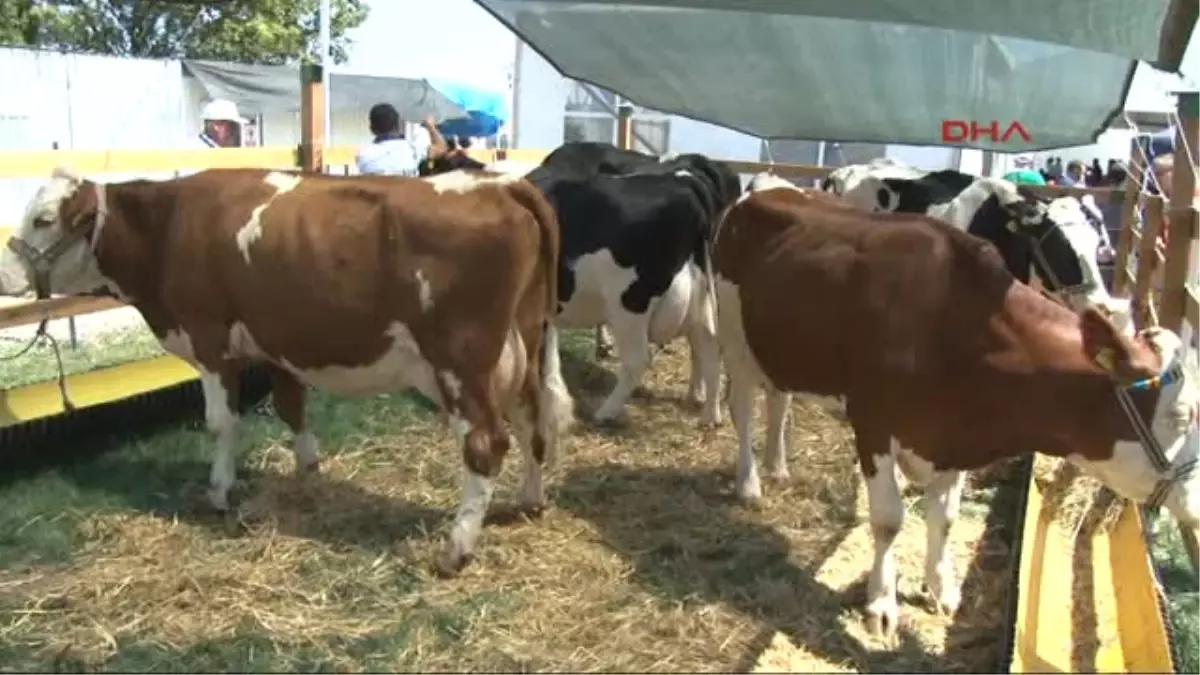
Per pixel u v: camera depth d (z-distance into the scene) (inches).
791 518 209.5
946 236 161.2
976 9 160.7
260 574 179.0
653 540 197.2
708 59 245.1
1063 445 153.0
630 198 249.4
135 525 198.2
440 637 160.6
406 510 208.2
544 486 221.3
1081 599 173.9
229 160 304.2
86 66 580.7
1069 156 743.1
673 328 258.4
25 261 200.1
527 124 618.2
